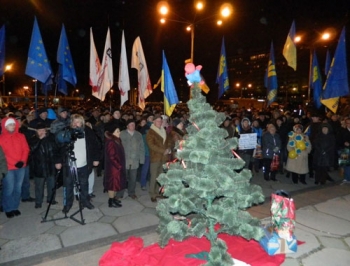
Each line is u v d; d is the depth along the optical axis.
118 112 8.15
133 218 5.67
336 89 8.62
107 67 9.23
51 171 5.89
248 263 4.06
